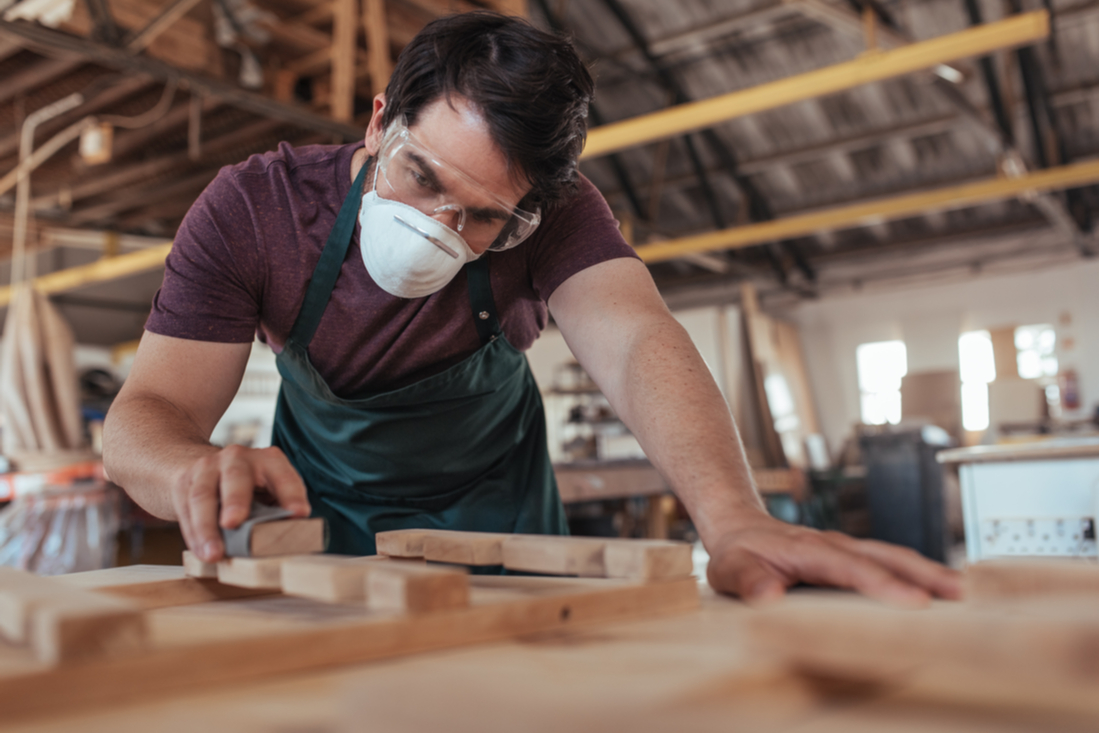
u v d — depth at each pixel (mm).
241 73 4398
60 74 4188
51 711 395
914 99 8602
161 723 365
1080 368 9898
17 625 463
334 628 481
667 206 10562
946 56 4496
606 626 583
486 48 907
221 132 4805
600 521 3645
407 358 1184
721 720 294
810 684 342
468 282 1138
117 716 382
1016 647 289
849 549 659
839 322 11383
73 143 5031
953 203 7270
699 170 9773
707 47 8461
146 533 5328
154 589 735
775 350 10359
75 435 5395
